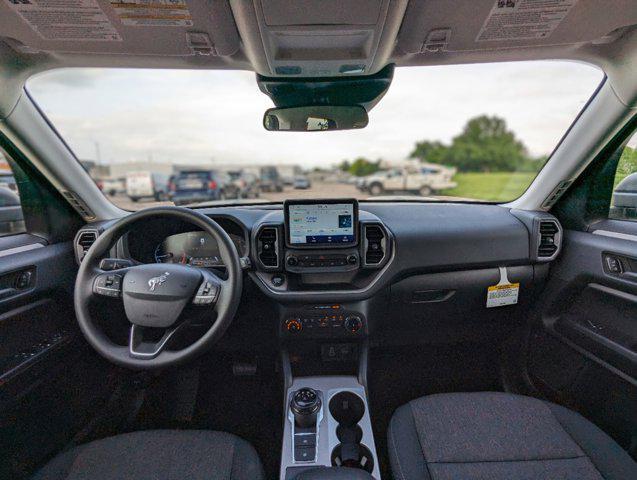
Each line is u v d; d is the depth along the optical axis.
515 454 1.11
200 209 2.00
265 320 1.90
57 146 1.69
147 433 1.23
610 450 1.11
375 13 1.09
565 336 1.76
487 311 2.00
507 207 2.08
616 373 1.47
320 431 1.45
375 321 1.84
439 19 1.18
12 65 1.38
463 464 1.09
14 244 1.57
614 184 1.72
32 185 1.69
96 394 1.81
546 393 1.87
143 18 1.15
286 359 1.79
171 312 1.20
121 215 2.01
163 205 1.34
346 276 1.78
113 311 1.42
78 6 1.08
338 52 1.34
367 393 1.64
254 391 2.14
